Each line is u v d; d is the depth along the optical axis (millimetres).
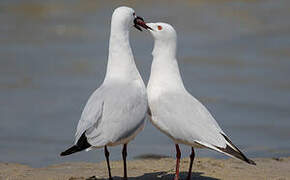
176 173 9906
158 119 9867
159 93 10016
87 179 10281
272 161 12023
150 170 11117
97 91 9602
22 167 11492
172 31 10141
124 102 9188
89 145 8656
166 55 10195
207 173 10789
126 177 9844
